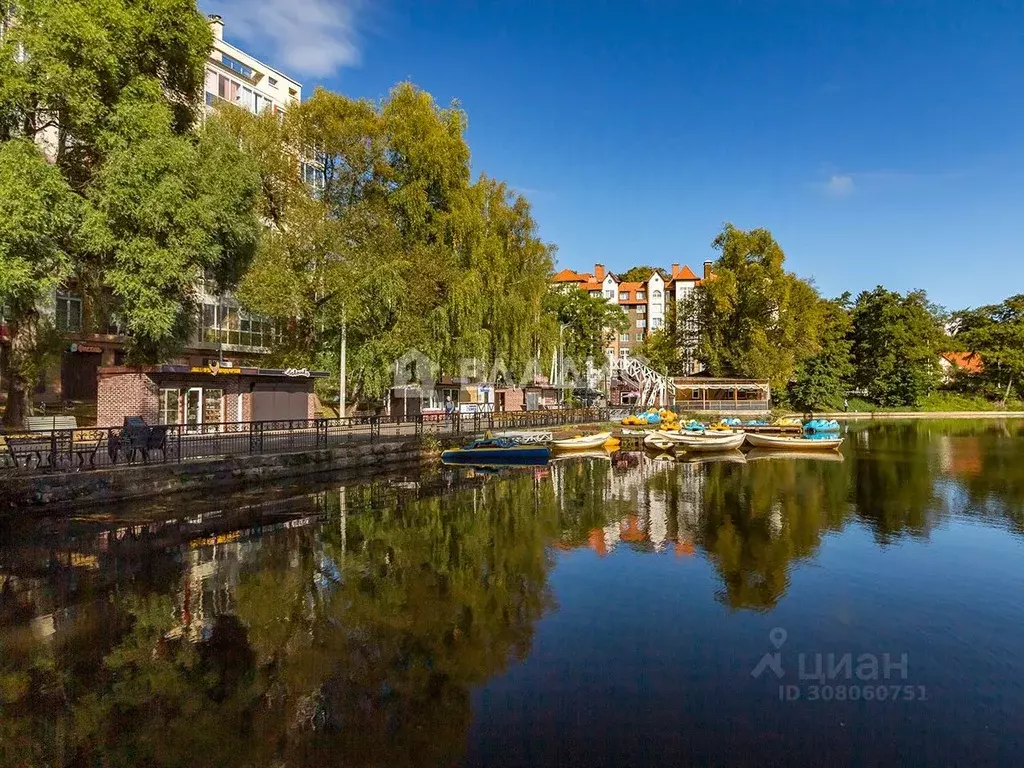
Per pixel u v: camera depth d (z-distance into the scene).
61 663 6.80
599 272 94.88
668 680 6.76
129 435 15.23
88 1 16.22
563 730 5.68
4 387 26.67
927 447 34.09
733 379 58.22
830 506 16.94
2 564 10.22
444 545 12.37
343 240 29.52
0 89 15.13
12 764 4.99
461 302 30.83
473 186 34.91
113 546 11.30
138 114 16.52
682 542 12.91
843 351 70.94
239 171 20.30
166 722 5.64
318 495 17.14
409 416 29.50
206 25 19.75
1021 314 73.50
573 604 9.13
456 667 6.95
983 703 6.33
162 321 17.28
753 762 5.19
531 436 28.09
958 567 11.20
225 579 9.77
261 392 25.05
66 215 15.12
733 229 58.19
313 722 5.70
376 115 33.09
